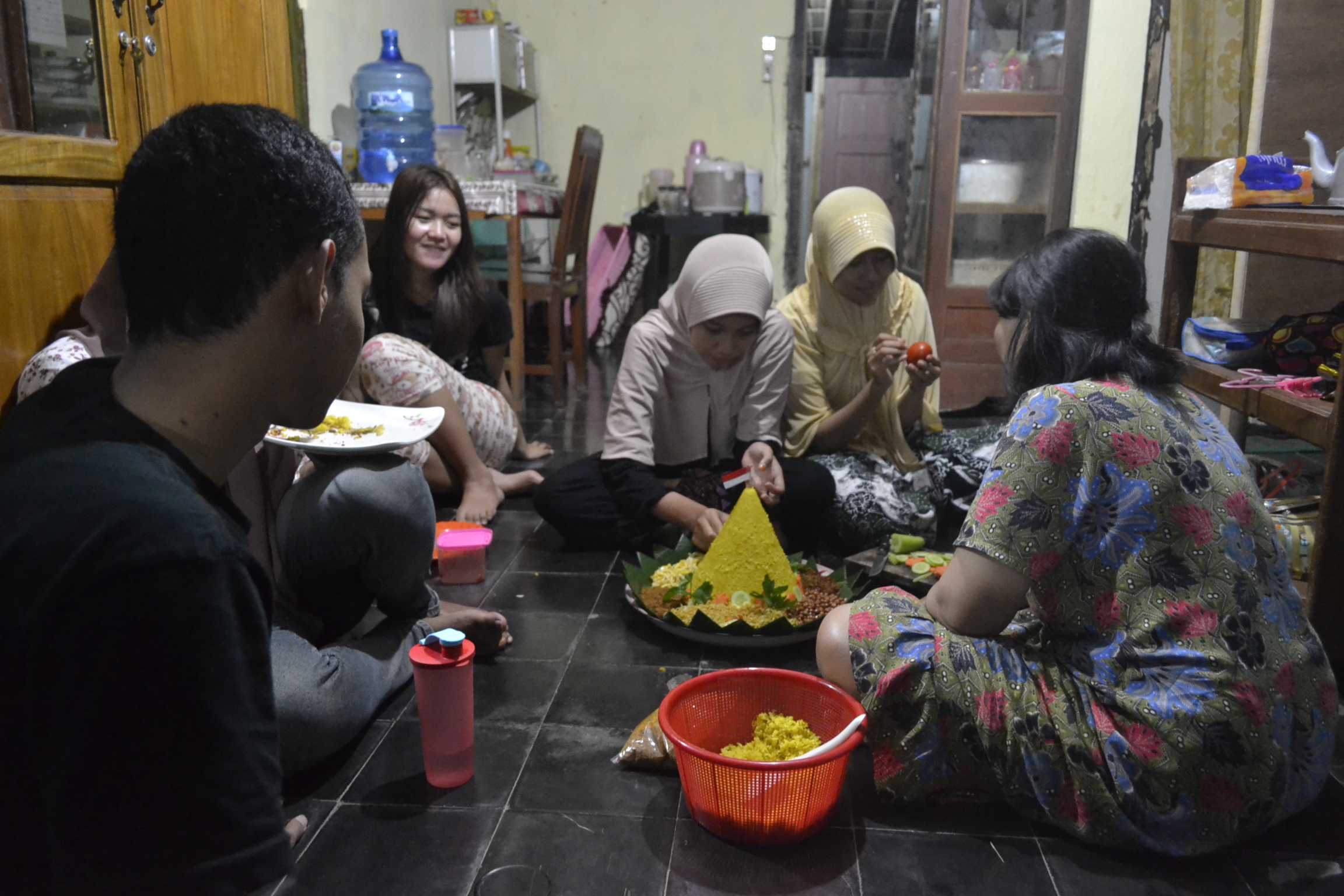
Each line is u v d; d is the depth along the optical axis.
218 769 0.64
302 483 1.58
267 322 0.72
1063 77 4.00
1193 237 2.35
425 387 2.56
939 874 1.23
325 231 0.72
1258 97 3.00
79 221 1.69
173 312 0.70
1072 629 1.27
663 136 6.07
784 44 5.91
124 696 0.61
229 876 0.66
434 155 4.34
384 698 1.59
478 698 1.67
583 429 3.81
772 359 2.37
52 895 0.63
